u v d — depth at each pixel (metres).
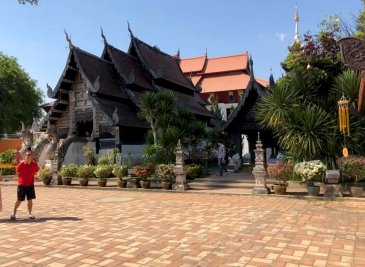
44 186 17.47
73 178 17.80
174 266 5.45
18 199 9.19
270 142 22.39
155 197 13.05
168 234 7.35
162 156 16.66
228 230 7.58
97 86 20.39
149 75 26.34
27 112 39.25
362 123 12.92
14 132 40.22
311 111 12.91
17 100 37.47
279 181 13.38
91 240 6.98
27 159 9.36
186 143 17.77
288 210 9.75
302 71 15.06
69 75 22.45
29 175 9.37
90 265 5.56
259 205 10.66
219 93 49.22
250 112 19.52
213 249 6.26
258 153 12.92
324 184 11.98
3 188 17.67
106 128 20.98
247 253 6.00
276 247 6.29
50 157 20.98
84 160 21.89
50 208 10.95
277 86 14.05
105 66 23.66
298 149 13.09
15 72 38.19
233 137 21.52
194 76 52.53
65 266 5.54
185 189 14.57
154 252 6.15
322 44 15.49
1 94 37.31
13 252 6.30
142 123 21.94
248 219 8.65
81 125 23.48
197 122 19.17
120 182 15.90
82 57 21.89
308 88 14.22
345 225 7.83
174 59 33.34
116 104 22.06
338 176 11.58
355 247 6.20
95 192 15.03
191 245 6.53
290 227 7.73
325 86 14.99
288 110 13.29
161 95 17.39
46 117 23.06
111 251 6.25
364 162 11.60
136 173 15.77
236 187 14.92
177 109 22.52
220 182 15.68
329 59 15.14
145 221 8.67
